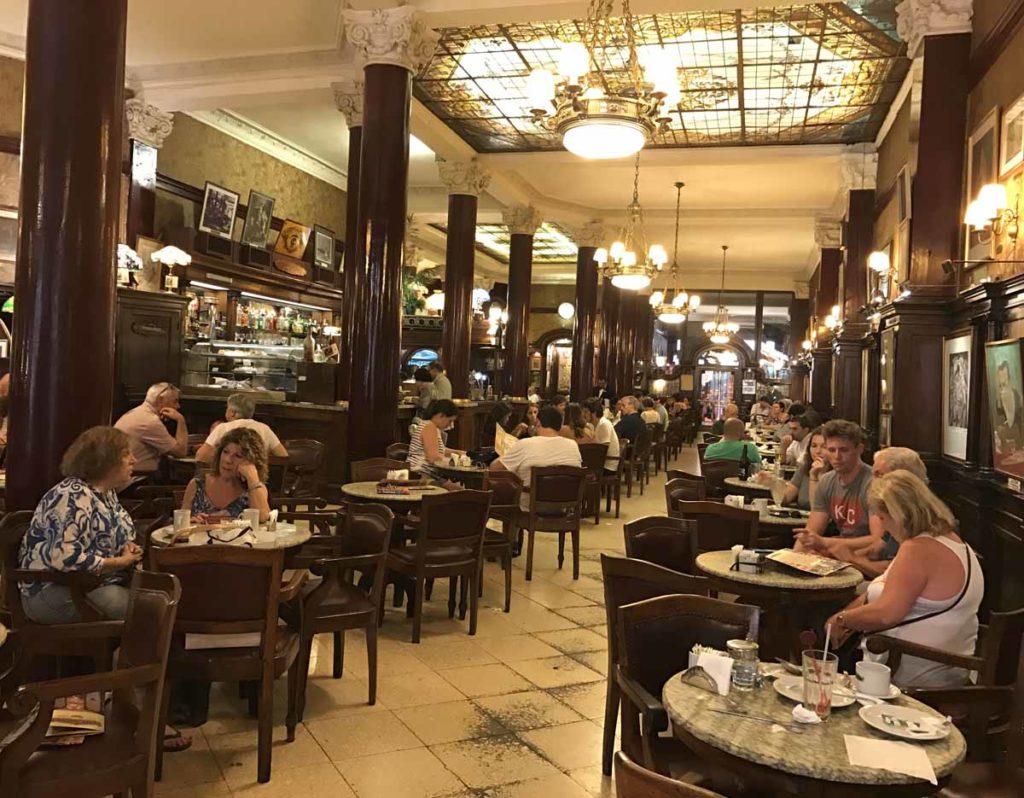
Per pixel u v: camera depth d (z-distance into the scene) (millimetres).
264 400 10188
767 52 8602
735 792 2406
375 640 4051
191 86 10320
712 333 23328
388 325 7660
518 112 10977
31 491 3885
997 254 5621
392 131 7566
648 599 3059
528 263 15734
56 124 3891
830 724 2172
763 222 16438
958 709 3010
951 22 6434
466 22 7641
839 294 14359
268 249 14156
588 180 14594
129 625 2613
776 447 11266
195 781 3205
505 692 4277
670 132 11469
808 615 4230
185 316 10742
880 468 4059
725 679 2379
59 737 2420
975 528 5633
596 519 9469
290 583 3572
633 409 12398
